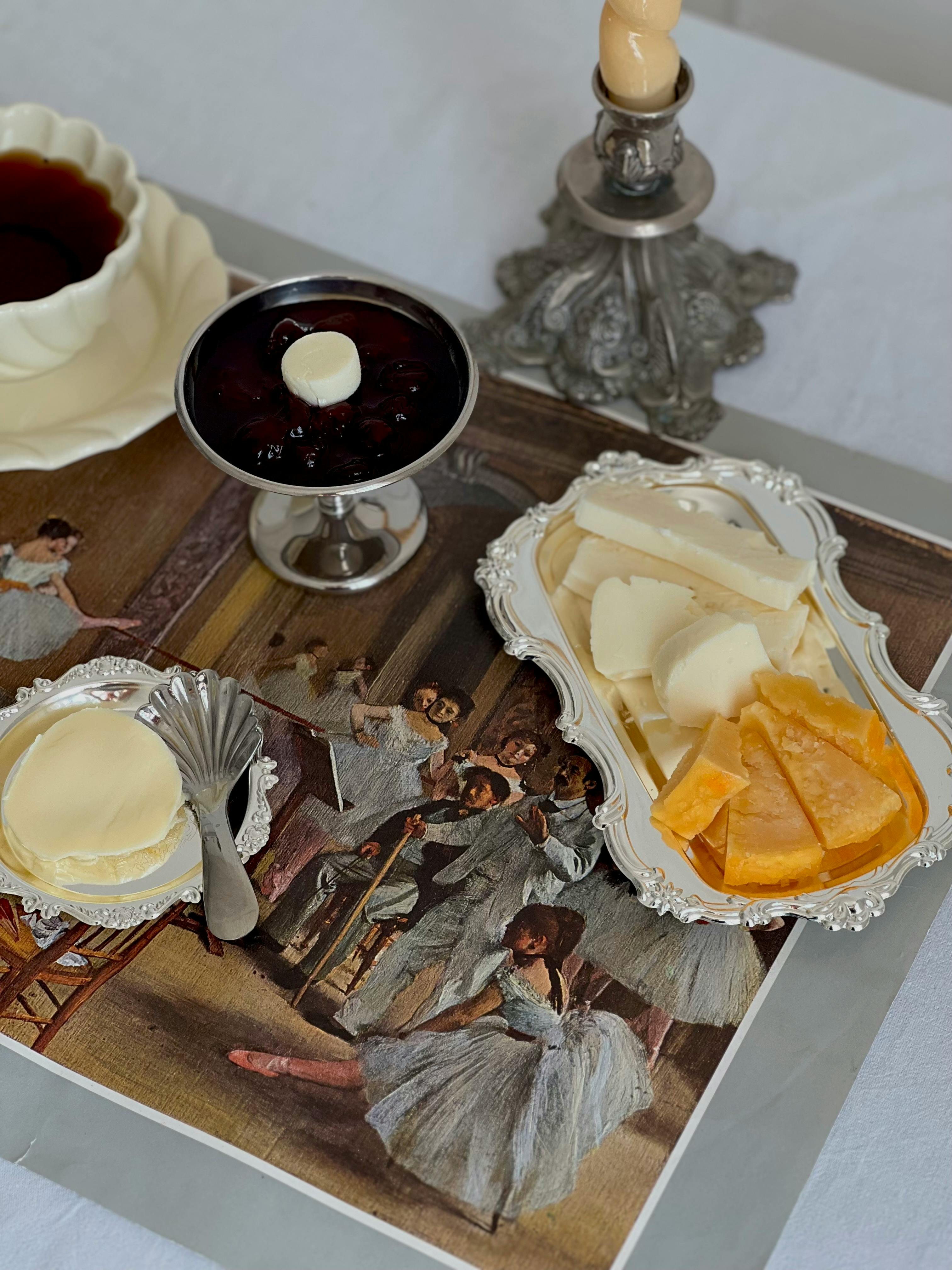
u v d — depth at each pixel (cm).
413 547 62
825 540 61
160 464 64
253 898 55
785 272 69
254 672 60
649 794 56
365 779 58
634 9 57
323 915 55
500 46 75
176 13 76
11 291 62
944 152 72
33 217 65
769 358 67
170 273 66
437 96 74
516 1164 52
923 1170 52
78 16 76
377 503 63
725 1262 51
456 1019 54
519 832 57
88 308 61
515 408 66
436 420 57
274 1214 51
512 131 73
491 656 60
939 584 62
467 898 56
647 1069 53
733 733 55
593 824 55
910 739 57
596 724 57
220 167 72
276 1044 54
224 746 56
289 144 73
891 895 54
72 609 61
